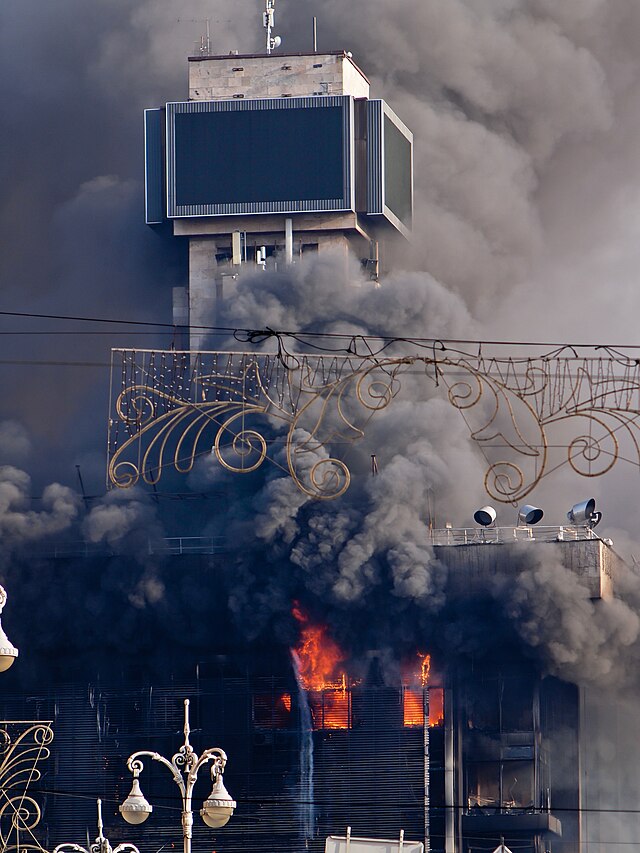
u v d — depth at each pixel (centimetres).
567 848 14025
